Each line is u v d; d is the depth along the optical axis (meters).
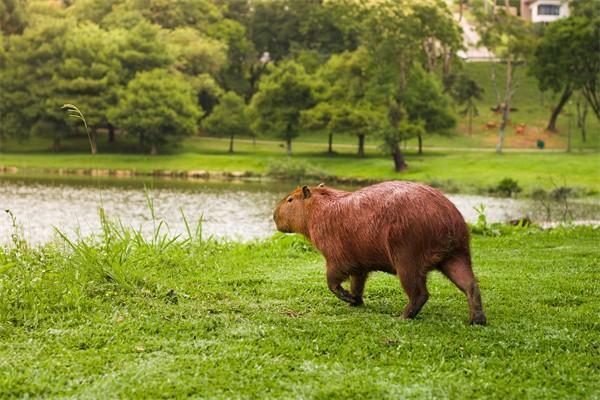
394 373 4.98
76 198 36.09
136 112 66.44
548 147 71.50
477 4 65.75
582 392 4.70
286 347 5.55
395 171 55.72
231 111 69.88
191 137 79.25
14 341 5.67
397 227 6.29
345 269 6.89
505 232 14.83
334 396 4.57
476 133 77.12
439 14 57.22
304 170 55.47
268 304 7.22
